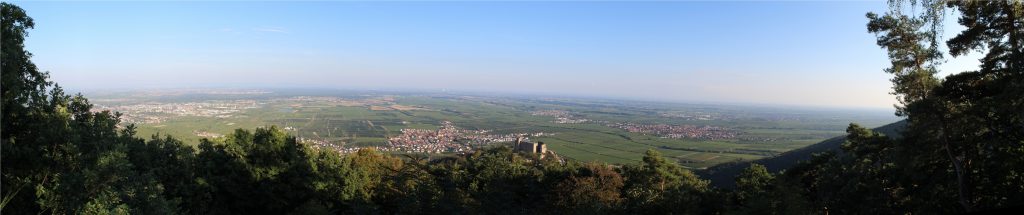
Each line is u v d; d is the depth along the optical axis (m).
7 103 14.99
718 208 37.00
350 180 33.12
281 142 31.95
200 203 25.70
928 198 23.70
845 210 29.78
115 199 15.09
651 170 43.41
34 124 15.96
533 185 44.34
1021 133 19.25
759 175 43.50
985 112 20.20
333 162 34.47
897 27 22.14
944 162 23.75
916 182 24.97
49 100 17.14
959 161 22.69
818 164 41.12
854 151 36.31
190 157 26.72
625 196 41.75
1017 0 16.91
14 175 15.73
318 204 27.77
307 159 32.41
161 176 24.02
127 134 21.70
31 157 15.79
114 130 18.22
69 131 15.91
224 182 27.97
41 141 15.53
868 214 26.89
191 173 25.55
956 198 22.53
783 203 25.39
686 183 39.75
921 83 21.91
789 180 28.30
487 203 30.50
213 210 26.94
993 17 18.78
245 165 29.30
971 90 20.94
